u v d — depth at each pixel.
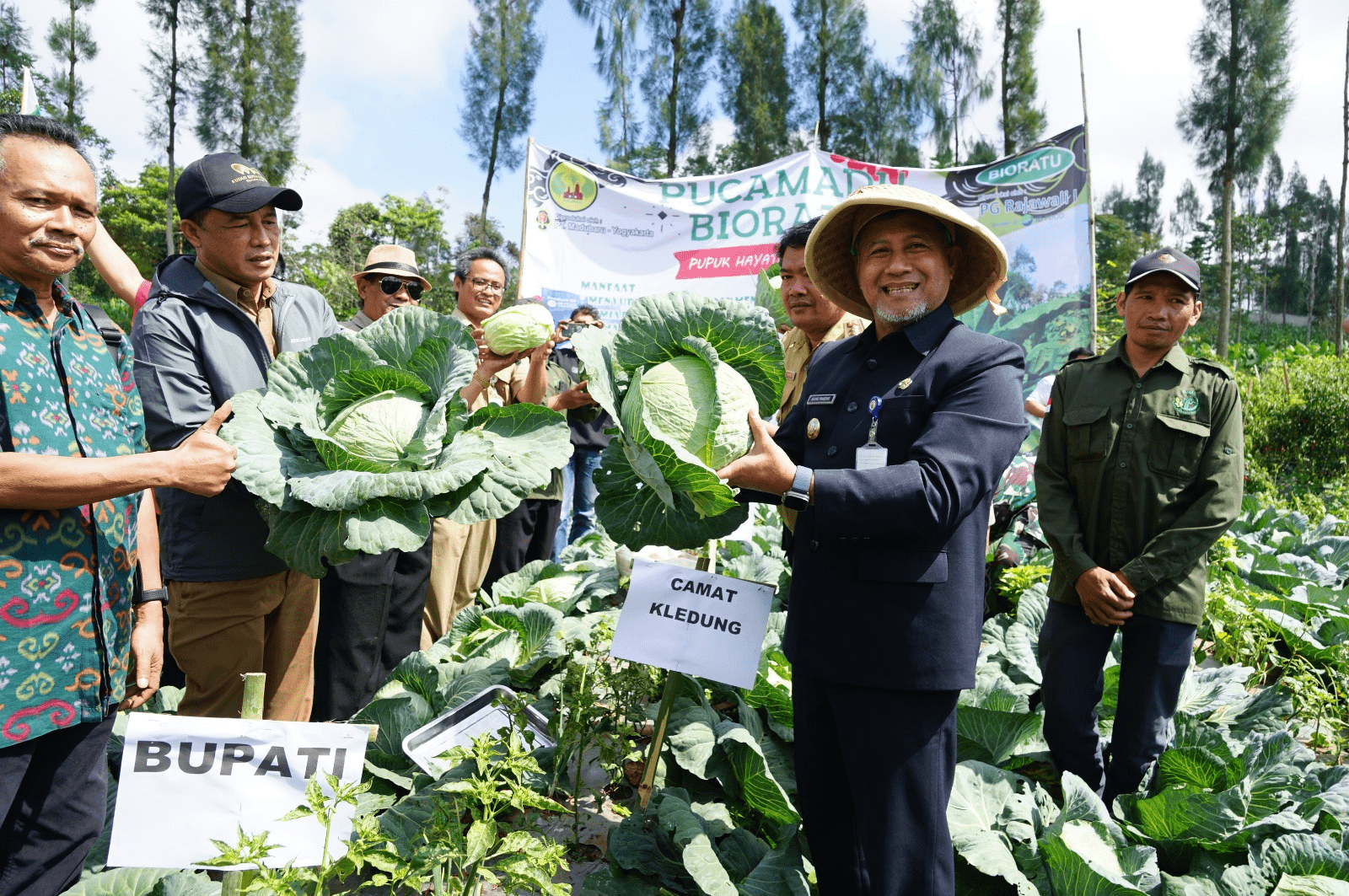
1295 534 7.76
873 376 2.36
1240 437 3.09
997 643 4.68
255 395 2.39
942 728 2.20
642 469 2.19
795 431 2.61
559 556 6.82
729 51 30.44
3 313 1.92
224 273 2.89
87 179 2.01
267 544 2.20
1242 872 2.73
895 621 2.14
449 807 2.57
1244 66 29.44
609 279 8.35
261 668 3.06
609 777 3.50
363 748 2.15
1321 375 12.97
